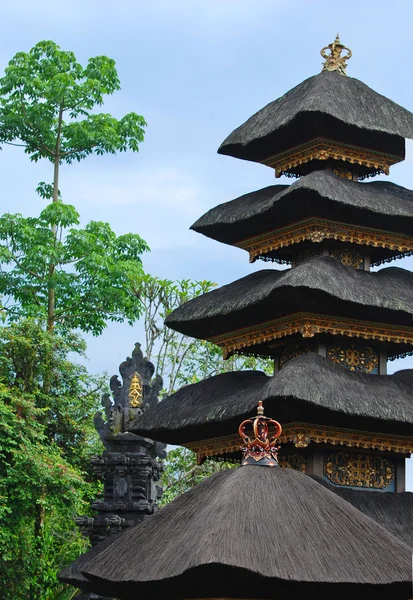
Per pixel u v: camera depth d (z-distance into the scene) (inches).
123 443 1185.4
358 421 921.5
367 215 1008.9
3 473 1341.0
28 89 1759.4
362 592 789.2
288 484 826.2
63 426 1549.0
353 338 1002.1
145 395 1219.9
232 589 789.2
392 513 930.1
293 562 751.1
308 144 1053.8
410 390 981.2
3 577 1346.0
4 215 1726.1
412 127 1071.6
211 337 1079.6
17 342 1491.1
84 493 1448.1
